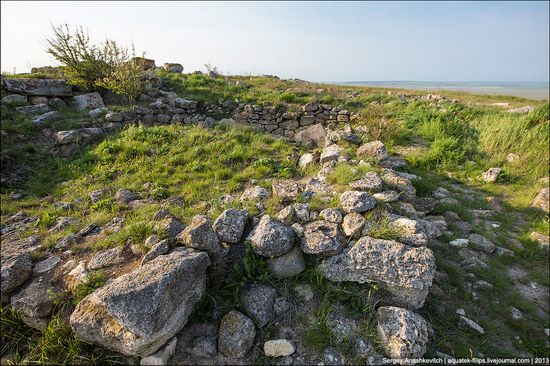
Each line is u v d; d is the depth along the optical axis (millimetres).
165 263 2773
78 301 2904
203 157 6742
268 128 11484
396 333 2779
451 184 6832
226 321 2801
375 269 3139
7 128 6750
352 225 3561
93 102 9320
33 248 3650
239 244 3467
